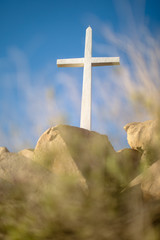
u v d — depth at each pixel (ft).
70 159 16.11
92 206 9.14
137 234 7.91
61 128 19.11
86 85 49.62
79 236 7.95
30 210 9.02
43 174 15.81
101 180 12.55
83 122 46.96
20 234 8.04
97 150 15.08
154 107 10.13
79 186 12.10
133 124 28.43
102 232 7.90
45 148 18.07
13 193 12.62
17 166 16.52
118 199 10.85
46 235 8.00
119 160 15.29
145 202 11.70
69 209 8.82
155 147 16.07
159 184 12.73
